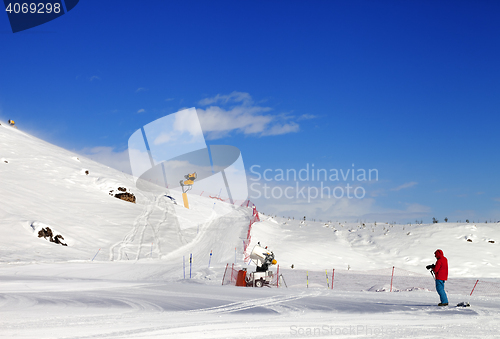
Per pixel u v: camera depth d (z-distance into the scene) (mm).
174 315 8062
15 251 29609
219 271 22188
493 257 31938
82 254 32062
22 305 9406
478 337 5996
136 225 43594
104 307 9148
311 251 34625
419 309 8859
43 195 45250
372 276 20469
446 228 41719
